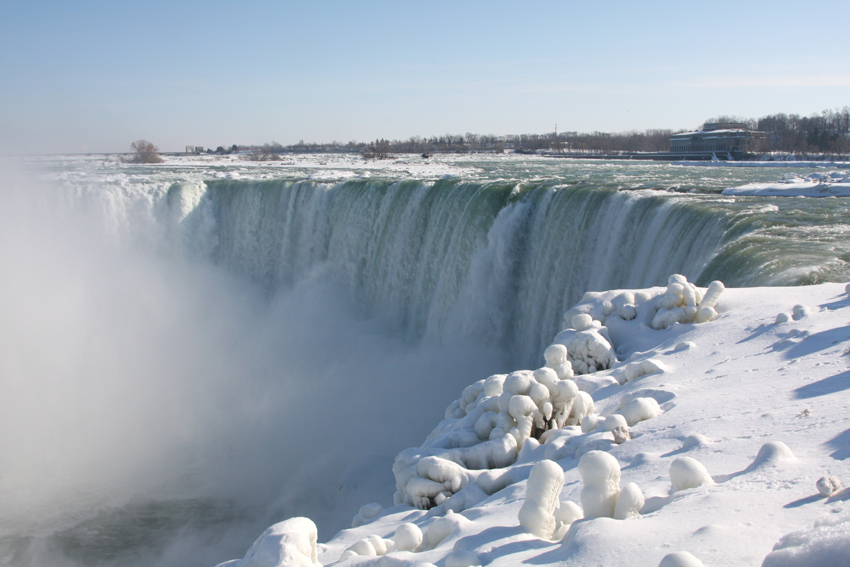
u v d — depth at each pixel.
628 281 18.27
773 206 17.70
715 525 3.20
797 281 11.01
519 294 22.62
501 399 7.25
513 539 3.89
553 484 4.10
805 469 3.86
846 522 2.52
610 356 8.96
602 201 19.56
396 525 5.86
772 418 5.12
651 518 3.52
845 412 4.78
